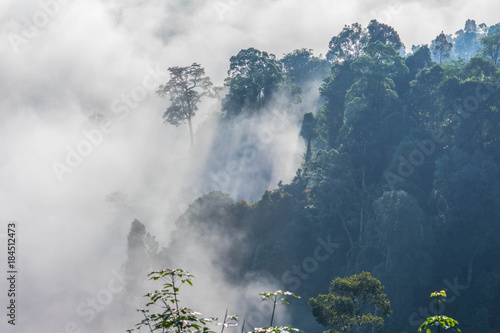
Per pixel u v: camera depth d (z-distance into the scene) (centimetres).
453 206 8525
